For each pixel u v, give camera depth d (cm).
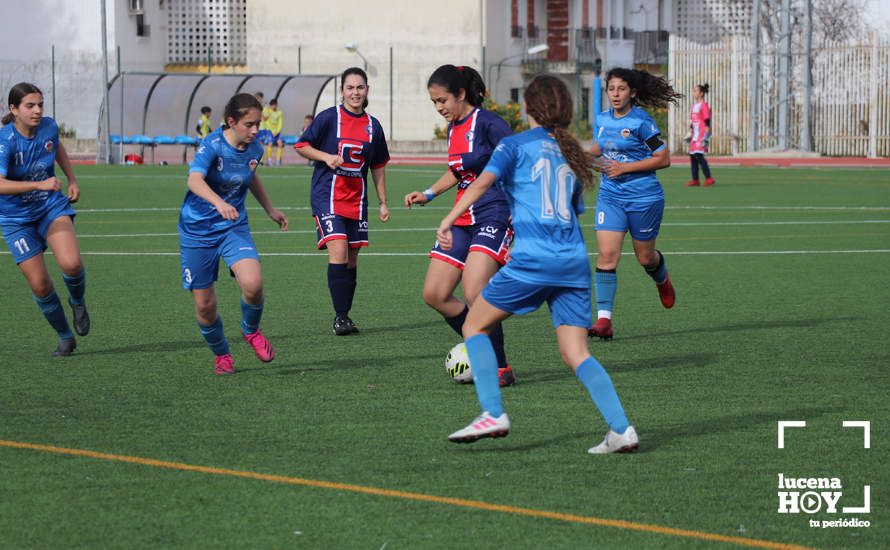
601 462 941
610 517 810
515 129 7262
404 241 2645
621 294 1870
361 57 8219
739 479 896
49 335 1517
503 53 8281
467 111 1291
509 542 763
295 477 899
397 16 8156
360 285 1966
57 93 7769
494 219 1258
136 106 6394
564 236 953
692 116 4325
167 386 1222
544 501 843
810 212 3303
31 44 7744
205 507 831
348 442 999
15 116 1330
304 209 3450
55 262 2247
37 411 1110
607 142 1549
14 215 1347
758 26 6316
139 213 3275
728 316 1656
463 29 8031
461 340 1486
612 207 1530
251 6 8388
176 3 8712
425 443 997
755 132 6350
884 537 777
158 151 6769
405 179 4747
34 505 835
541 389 1207
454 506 832
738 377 1262
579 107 7719
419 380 1252
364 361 1356
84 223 3009
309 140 1543
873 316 1645
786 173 5147
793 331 1534
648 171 1538
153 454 962
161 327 1571
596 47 8619
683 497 852
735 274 2097
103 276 2053
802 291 1891
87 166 5722
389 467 926
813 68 6575
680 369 1306
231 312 1705
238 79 6444
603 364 1336
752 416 1091
